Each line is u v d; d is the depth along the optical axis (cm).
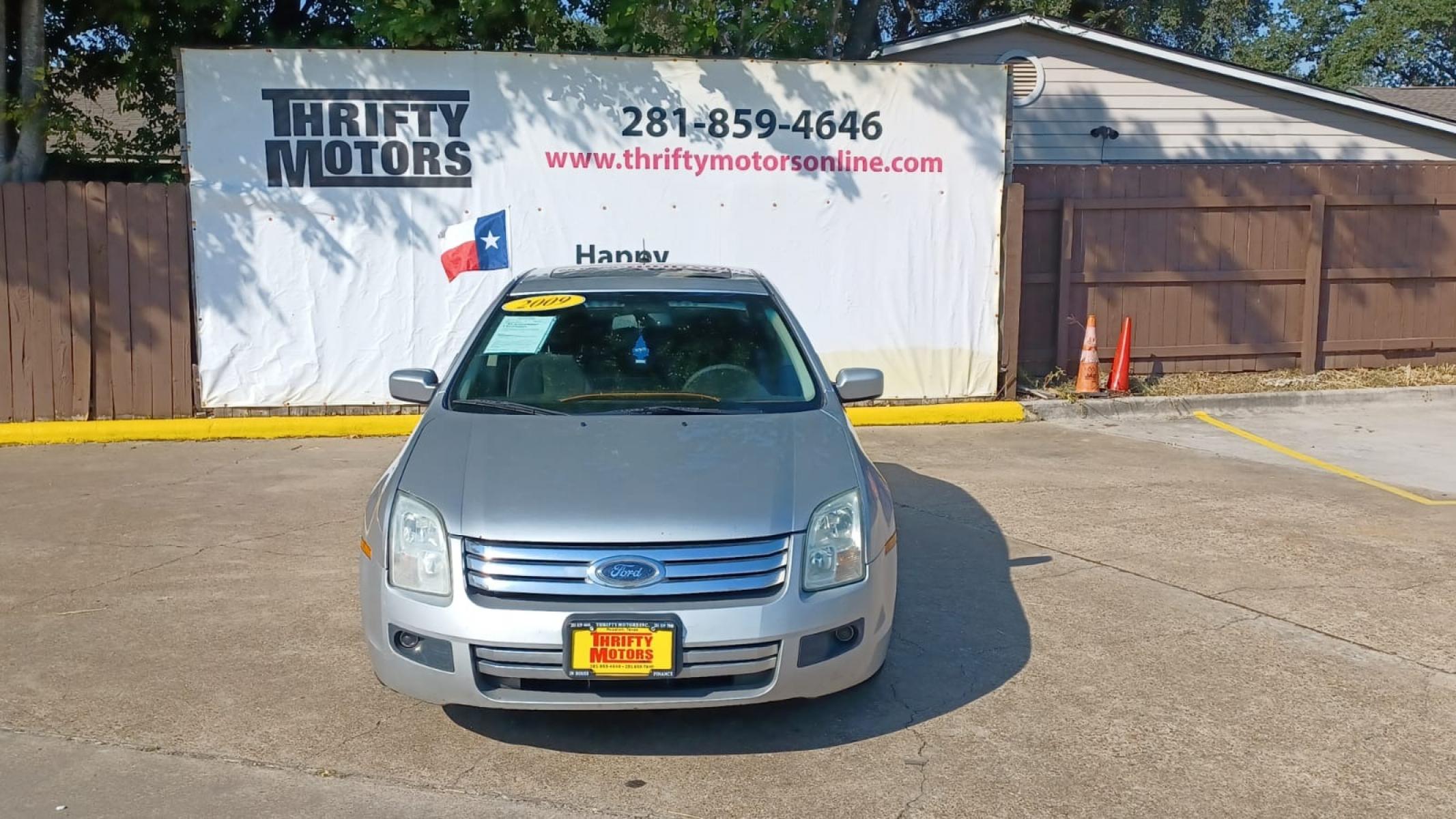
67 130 1095
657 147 1042
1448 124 1705
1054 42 1666
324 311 1028
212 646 533
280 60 1000
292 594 604
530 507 420
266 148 1008
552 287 607
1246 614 577
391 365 1040
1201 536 711
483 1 1069
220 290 1016
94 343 1009
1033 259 1136
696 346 561
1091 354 1105
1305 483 845
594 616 398
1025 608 585
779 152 1052
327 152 1013
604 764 424
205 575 636
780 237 1064
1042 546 690
